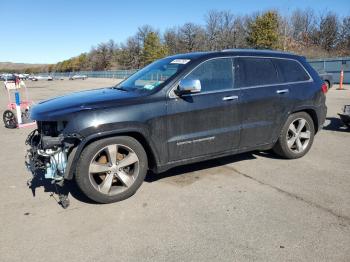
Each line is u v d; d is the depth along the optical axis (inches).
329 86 780.0
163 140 179.5
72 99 181.8
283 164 224.7
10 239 142.0
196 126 187.5
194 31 3228.3
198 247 132.3
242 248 130.7
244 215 156.3
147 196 179.2
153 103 175.5
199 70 189.8
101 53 4724.4
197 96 186.4
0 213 165.2
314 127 243.0
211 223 150.0
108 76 3063.5
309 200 170.1
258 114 208.2
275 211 159.3
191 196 177.9
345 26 2605.8
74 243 137.7
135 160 175.2
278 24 2385.6
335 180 195.8
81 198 179.8
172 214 159.0
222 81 196.5
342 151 254.1
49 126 169.6
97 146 165.0
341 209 160.1
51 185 199.9
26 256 130.1
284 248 130.0
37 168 174.1
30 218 159.3
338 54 2485.2
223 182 195.6
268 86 212.5
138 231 145.3
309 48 2588.6
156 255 128.3
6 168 237.0
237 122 200.7
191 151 189.2
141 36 3902.6
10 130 392.8
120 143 170.6
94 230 147.1
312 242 133.4
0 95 1024.2
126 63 4114.2
